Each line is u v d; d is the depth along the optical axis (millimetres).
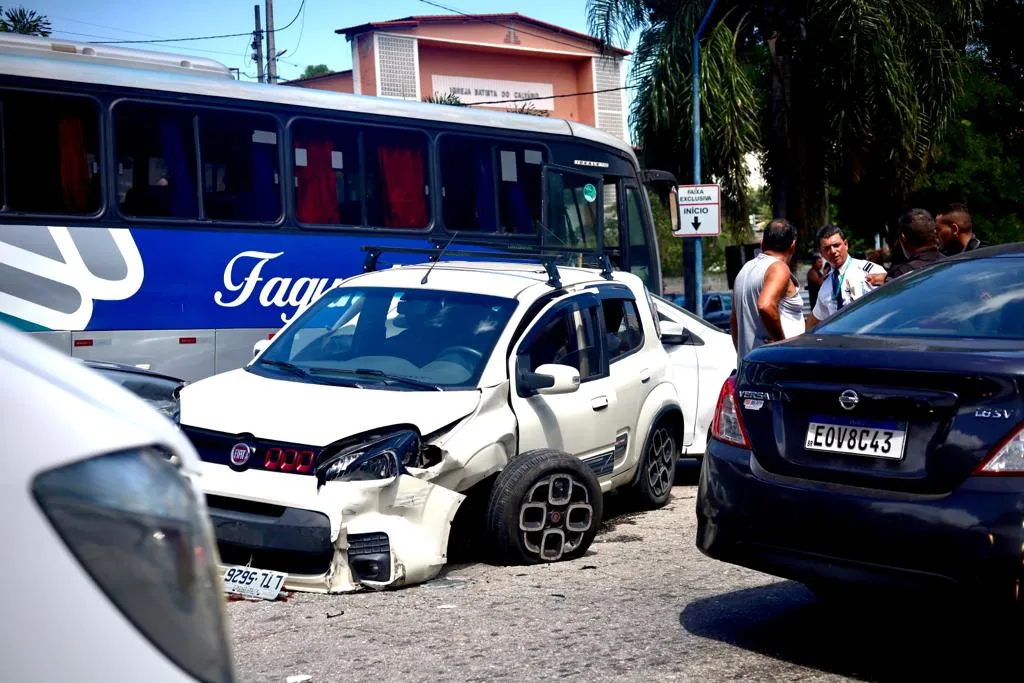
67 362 1669
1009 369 3953
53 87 10430
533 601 5750
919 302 5000
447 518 6090
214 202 11289
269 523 5781
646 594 5895
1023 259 5031
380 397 6355
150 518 1545
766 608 5594
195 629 1562
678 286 52000
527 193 14164
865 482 4219
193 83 11227
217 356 11258
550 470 6648
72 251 10430
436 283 7516
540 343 7180
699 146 23219
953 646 4969
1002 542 3824
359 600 5719
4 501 1455
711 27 23875
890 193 24203
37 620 1438
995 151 31812
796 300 8289
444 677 4555
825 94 23516
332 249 12117
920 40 23172
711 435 4871
